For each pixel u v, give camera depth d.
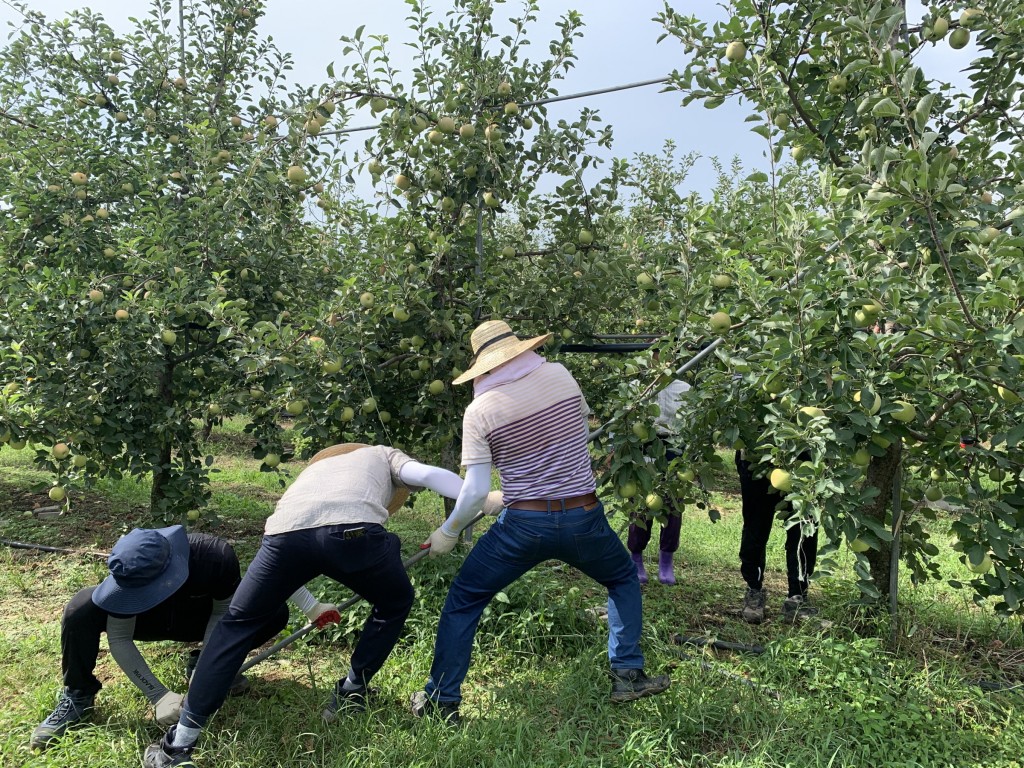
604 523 2.88
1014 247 2.50
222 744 2.60
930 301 2.73
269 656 3.28
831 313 2.80
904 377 2.89
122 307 4.58
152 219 5.00
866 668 3.09
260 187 4.90
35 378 4.38
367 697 2.90
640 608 2.97
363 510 2.58
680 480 3.57
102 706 2.86
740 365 3.09
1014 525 2.97
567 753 2.61
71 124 5.95
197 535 2.82
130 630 2.64
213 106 6.25
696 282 3.34
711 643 3.66
